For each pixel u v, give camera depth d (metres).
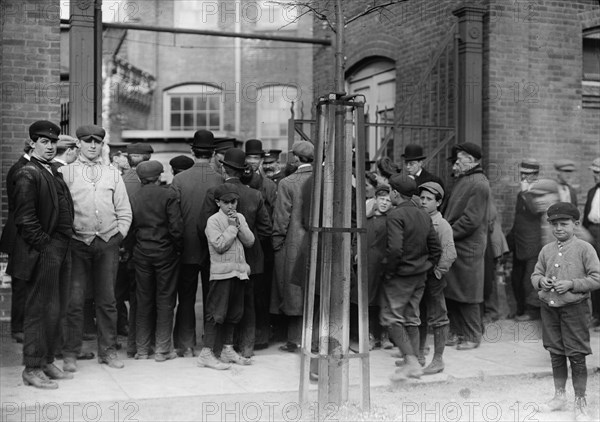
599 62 9.48
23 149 7.68
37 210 5.55
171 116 20.45
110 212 6.18
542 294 5.31
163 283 6.50
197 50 20.33
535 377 6.19
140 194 6.47
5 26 7.63
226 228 6.22
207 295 6.83
